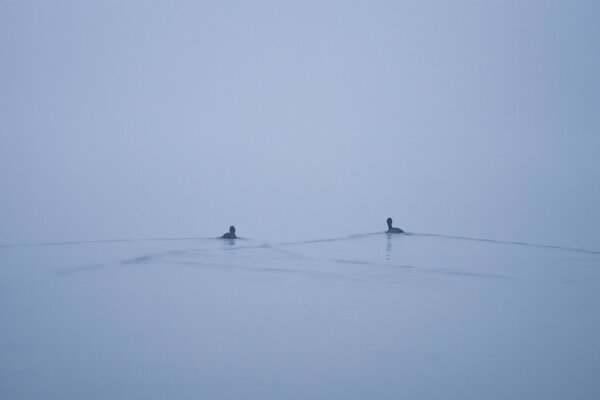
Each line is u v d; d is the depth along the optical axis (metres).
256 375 4.88
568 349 5.75
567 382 4.89
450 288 8.40
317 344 5.70
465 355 5.45
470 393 4.62
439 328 6.36
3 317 6.58
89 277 8.82
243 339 5.80
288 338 5.93
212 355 5.22
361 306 7.21
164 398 4.38
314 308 7.18
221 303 7.32
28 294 7.71
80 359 5.15
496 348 5.67
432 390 4.62
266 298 7.65
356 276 9.18
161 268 9.70
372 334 6.05
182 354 5.37
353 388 4.63
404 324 6.49
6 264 9.59
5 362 5.14
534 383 4.83
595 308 7.30
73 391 4.50
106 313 6.78
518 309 7.13
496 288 8.30
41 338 5.83
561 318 6.82
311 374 4.82
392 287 8.36
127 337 5.86
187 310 6.98
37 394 4.49
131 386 4.62
